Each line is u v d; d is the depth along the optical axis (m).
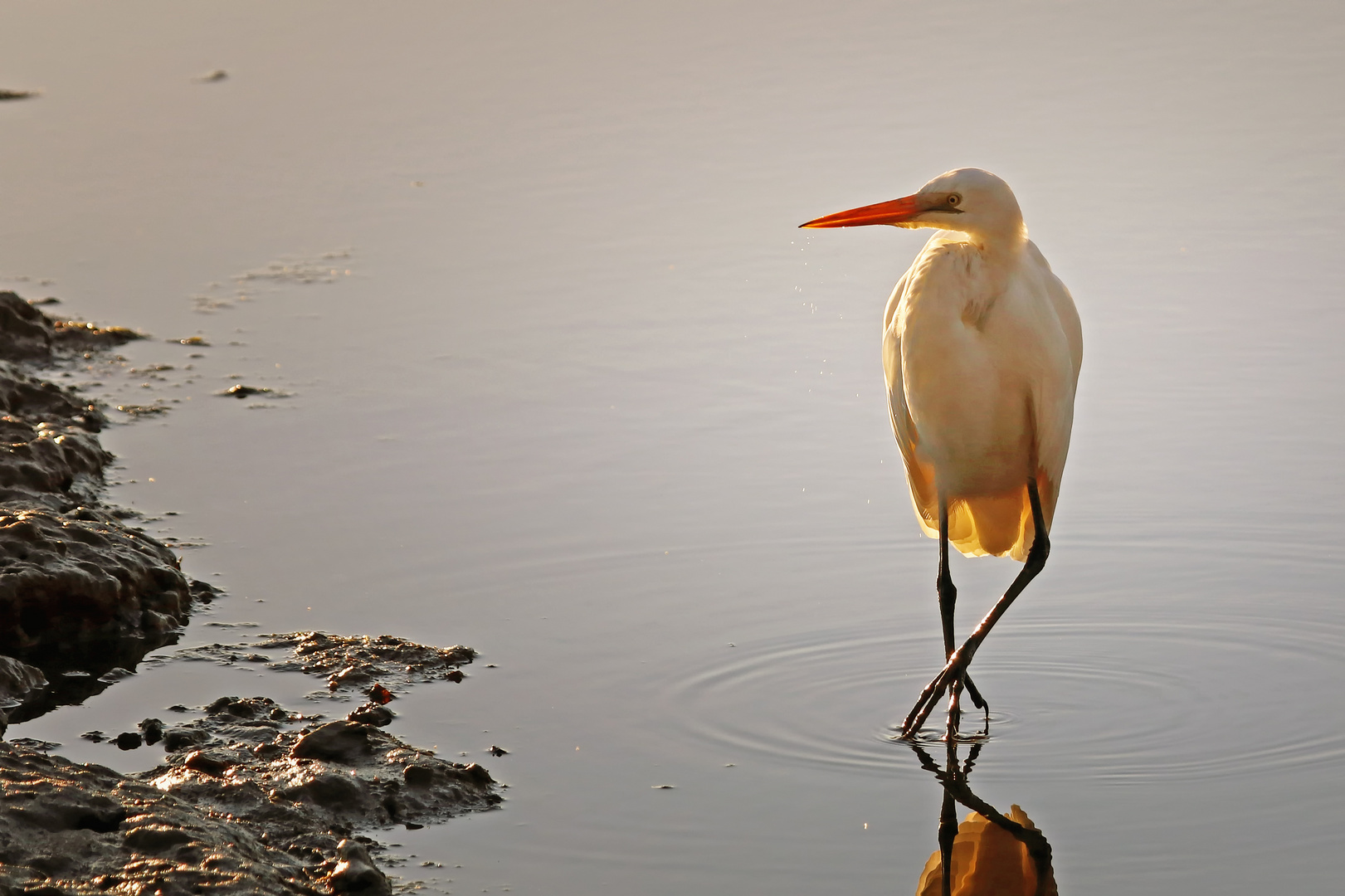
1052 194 19.75
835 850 7.99
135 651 10.41
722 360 15.81
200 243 19.73
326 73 26.17
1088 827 8.22
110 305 17.89
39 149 23.16
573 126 23.27
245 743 9.02
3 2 30.17
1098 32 27.16
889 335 9.91
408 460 13.69
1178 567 11.48
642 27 27.95
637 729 9.33
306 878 7.54
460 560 11.76
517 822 8.23
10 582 10.29
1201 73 24.80
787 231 19.27
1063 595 11.18
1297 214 18.97
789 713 9.57
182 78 26.23
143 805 7.64
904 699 9.80
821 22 27.92
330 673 10.04
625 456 13.66
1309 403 14.20
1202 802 8.46
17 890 6.78
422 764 8.59
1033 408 9.40
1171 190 19.88
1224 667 10.09
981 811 8.41
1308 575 11.27
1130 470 13.06
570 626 10.73
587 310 17.20
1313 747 9.05
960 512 10.37
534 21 28.50
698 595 11.20
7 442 13.20
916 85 24.42
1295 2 28.80
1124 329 15.95
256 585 11.41
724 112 23.48
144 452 13.96
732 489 12.98
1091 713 9.56
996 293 9.26
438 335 16.67
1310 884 7.61
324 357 16.25
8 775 7.61
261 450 13.95
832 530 12.24
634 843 8.05
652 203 20.30
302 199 21.11
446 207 20.58
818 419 14.44
